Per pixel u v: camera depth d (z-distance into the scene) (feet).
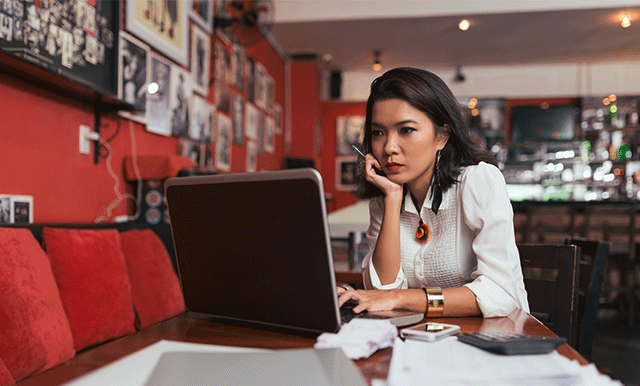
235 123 15.66
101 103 7.61
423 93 3.18
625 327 13.12
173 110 10.57
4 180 5.87
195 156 11.82
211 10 13.08
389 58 24.72
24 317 4.15
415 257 3.88
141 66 9.10
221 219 2.66
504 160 27.35
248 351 2.03
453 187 3.63
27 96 6.26
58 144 6.88
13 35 5.66
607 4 17.51
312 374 1.72
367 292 3.12
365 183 4.09
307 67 24.81
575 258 3.90
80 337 5.09
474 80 27.17
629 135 26.35
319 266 2.35
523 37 21.29
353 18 18.72
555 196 27.04
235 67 15.67
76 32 6.97
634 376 8.78
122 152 8.61
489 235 3.28
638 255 13.82
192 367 1.81
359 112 28.48
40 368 4.20
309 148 24.79
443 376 1.71
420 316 2.79
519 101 27.84
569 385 1.68
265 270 2.55
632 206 13.80
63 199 6.98
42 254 4.82
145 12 9.14
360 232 7.61
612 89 26.17
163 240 8.38
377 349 2.23
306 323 2.47
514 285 3.22
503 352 1.97
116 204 8.36
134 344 2.43
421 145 3.23
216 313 2.86
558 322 3.89
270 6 18.98
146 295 6.56
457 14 18.30
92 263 5.56
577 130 27.07
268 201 2.43
